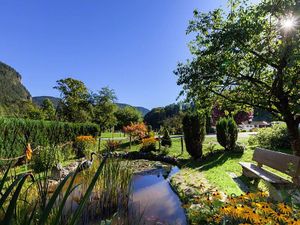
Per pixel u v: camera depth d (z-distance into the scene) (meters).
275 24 4.44
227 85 5.12
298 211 2.15
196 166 8.26
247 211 2.02
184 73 5.28
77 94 28.91
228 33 4.33
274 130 10.83
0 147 6.61
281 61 4.43
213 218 2.31
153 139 12.30
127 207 3.86
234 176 6.24
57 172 5.16
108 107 32.47
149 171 8.04
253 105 5.29
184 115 9.79
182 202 4.33
